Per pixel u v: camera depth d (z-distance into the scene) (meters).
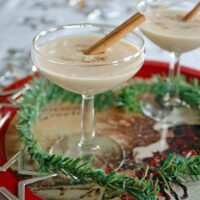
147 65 0.46
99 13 0.66
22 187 0.29
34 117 0.38
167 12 0.42
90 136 0.36
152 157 0.35
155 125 0.39
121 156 0.35
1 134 0.36
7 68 0.51
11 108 0.39
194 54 0.55
